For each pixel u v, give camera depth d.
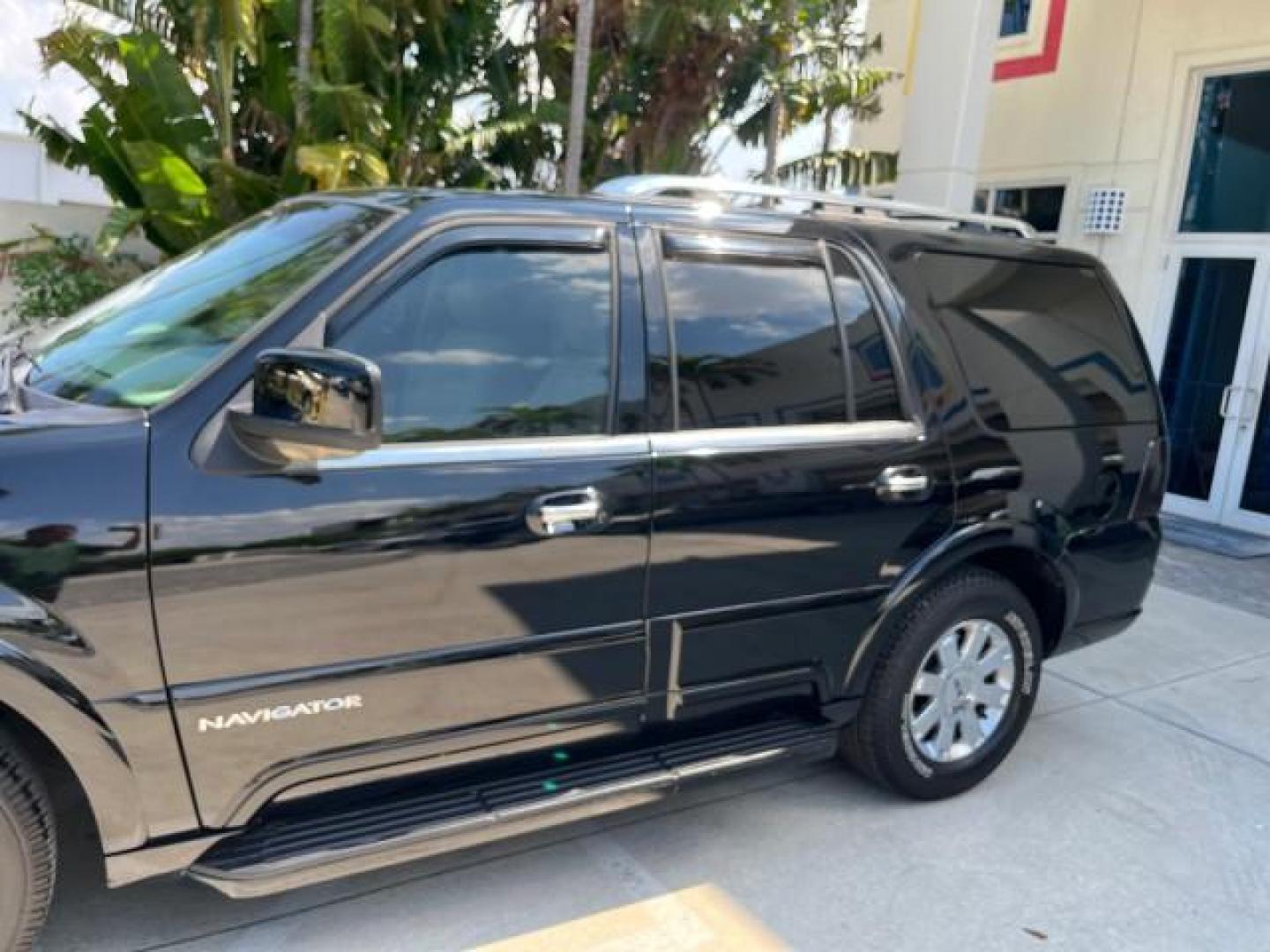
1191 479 8.90
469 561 2.53
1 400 2.36
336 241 2.64
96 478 2.15
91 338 2.74
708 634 2.98
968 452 3.43
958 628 3.56
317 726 2.42
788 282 3.16
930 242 3.54
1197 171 8.71
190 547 2.21
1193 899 3.16
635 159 11.12
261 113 9.93
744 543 2.97
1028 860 3.31
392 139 9.70
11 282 10.13
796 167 11.15
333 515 2.35
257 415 2.20
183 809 2.31
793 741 3.23
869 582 3.27
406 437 2.48
